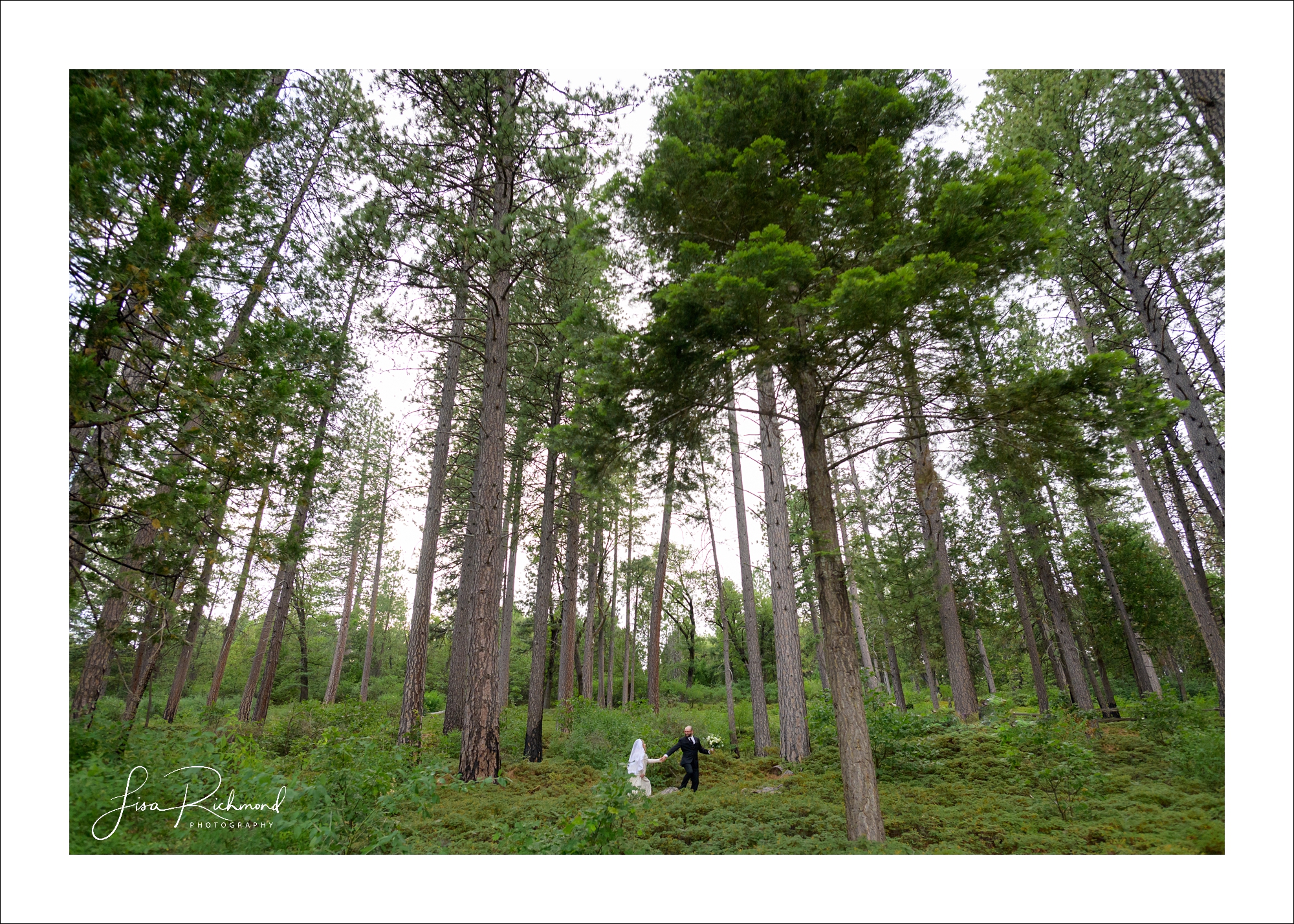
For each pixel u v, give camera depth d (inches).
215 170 245.1
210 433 261.1
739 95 280.7
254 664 804.0
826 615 267.3
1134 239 425.7
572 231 295.9
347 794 248.7
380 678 1616.6
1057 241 243.6
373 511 1025.5
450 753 510.6
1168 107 390.6
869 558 765.3
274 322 277.6
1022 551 743.7
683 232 290.0
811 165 279.6
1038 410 247.1
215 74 301.0
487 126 448.8
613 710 697.0
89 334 217.5
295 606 1124.5
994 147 476.7
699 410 290.4
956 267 214.5
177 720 634.2
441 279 442.0
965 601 830.5
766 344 245.4
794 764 432.5
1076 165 409.7
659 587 810.8
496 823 289.3
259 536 289.6
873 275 207.0
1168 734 407.5
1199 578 624.4
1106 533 898.1
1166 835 233.3
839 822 271.6
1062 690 852.0
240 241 284.8
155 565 276.4
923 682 1688.0
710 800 337.1
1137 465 526.0
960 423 271.7
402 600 1723.7
